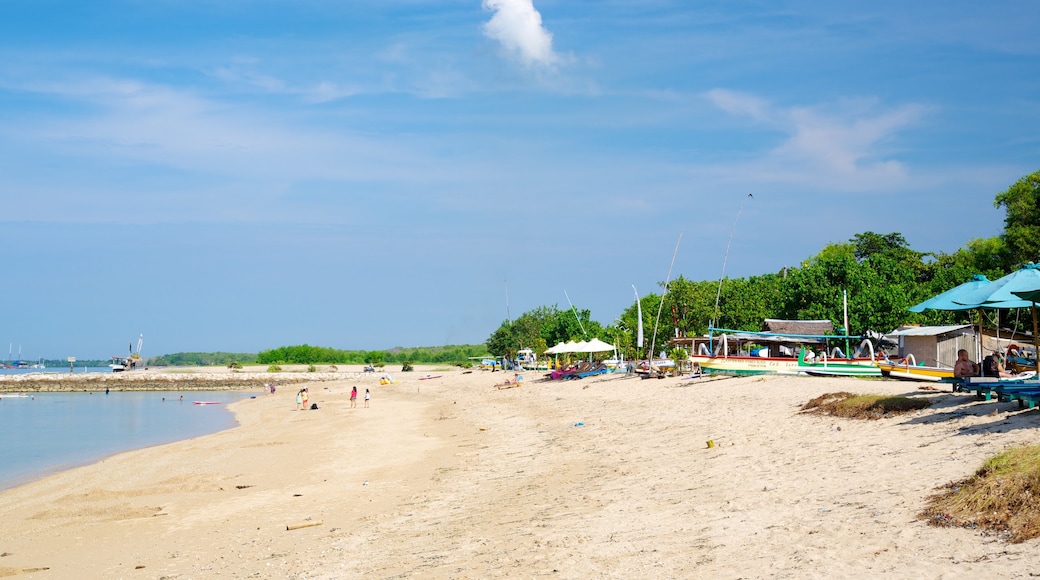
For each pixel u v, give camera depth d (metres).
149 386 110.81
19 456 37.06
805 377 34.91
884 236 91.50
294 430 43.41
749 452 19.03
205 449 35.88
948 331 39.75
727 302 58.72
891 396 21.19
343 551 14.74
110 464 32.81
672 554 11.59
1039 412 16.17
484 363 113.31
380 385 94.69
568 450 24.78
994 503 10.58
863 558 9.95
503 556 12.79
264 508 20.38
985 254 64.62
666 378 46.19
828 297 54.88
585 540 13.12
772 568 10.19
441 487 20.98
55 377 110.56
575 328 89.31
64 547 17.50
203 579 13.92
